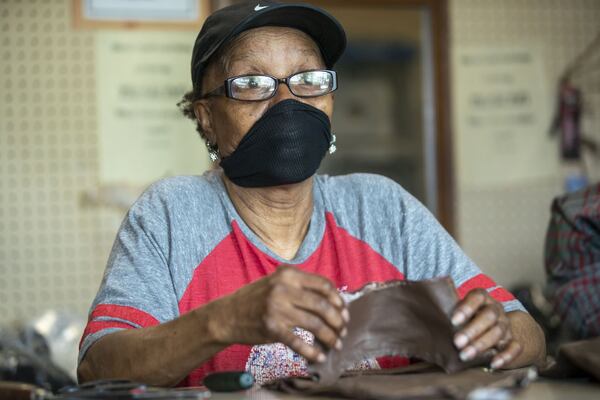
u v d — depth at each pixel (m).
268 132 1.94
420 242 2.17
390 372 1.67
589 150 4.56
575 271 2.77
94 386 1.56
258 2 2.06
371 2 4.48
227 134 2.01
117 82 4.07
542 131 4.52
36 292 4.04
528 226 4.51
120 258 2.02
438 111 4.48
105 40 4.07
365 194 2.23
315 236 2.13
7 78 4.01
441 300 1.58
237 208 2.12
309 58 2.03
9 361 3.37
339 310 1.52
